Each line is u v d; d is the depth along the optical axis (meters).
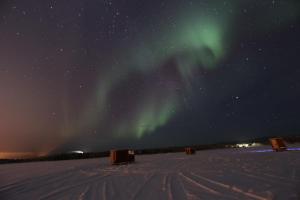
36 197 6.24
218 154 21.34
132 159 16.27
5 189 7.54
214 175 8.36
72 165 15.94
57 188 7.32
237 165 11.12
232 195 5.31
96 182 8.11
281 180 6.71
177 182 7.31
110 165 15.01
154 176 8.89
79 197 5.93
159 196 5.57
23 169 14.00
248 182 6.68
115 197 5.70
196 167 11.29
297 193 5.17
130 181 7.98
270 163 11.03
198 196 5.37
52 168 13.99
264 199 4.86
